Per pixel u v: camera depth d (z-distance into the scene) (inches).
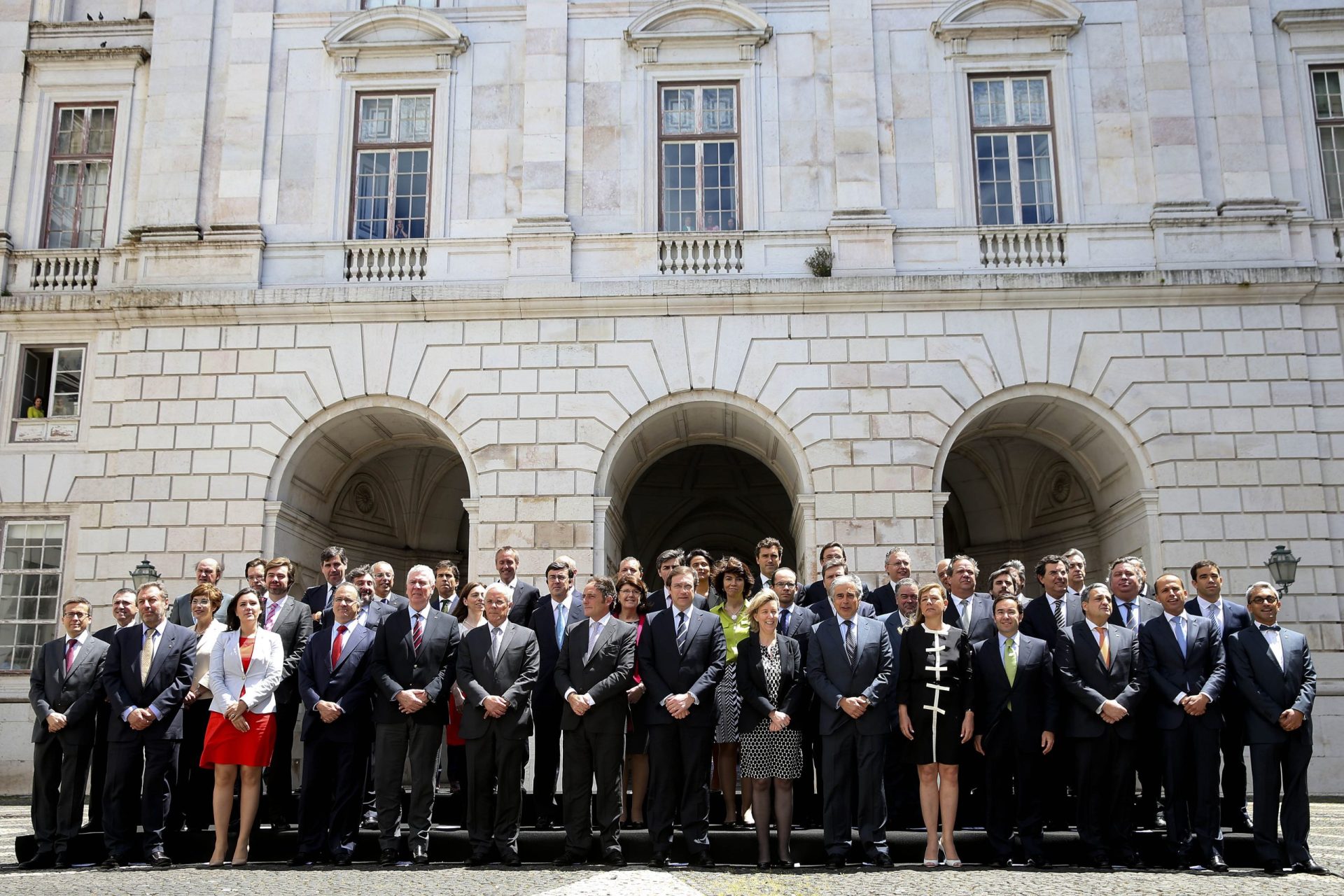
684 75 665.0
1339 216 638.5
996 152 650.8
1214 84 646.5
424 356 625.3
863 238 627.8
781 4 668.1
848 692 336.5
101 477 629.9
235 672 353.1
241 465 615.2
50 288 663.8
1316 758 558.3
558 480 606.9
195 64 678.5
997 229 628.4
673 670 342.0
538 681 390.6
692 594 351.6
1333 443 598.9
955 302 615.8
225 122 665.0
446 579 430.6
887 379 611.2
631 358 619.8
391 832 343.3
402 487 794.8
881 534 593.0
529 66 662.5
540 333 625.3
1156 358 608.1
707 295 617.3
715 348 619.5
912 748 337.7
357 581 393.4
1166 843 342.3
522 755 345.7
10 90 695.7
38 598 626.5
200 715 377.1
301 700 390.6
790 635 373.1
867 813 331.9
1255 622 347.9
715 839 345.1
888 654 340.2
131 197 681.6
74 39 707.4
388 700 348.2
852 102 650.2
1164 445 597.9
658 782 336.8
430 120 672.4
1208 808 329.4
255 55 675.4
